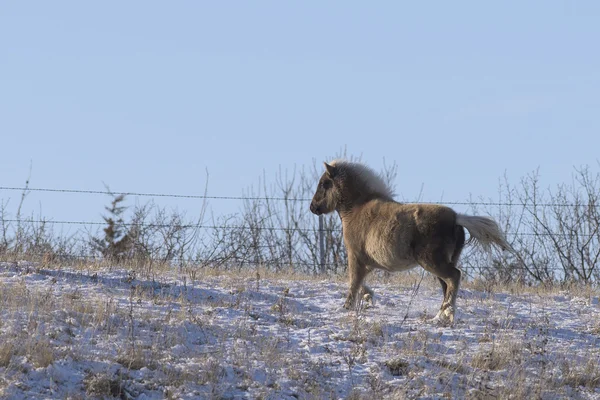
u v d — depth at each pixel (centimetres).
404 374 1883
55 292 2344
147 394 1633
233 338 2011
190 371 1728
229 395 1666
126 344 1836
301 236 4644
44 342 1739
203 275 3030
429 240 2402
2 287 2212
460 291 2994
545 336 2256
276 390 1705
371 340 2095
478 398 1767
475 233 2412
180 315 2127
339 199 2627
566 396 1825
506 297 2975
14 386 1562
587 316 2658
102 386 1602
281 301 2411
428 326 2312
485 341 2175
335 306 2602
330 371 1842
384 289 2964
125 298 2353
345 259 4606
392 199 2634
